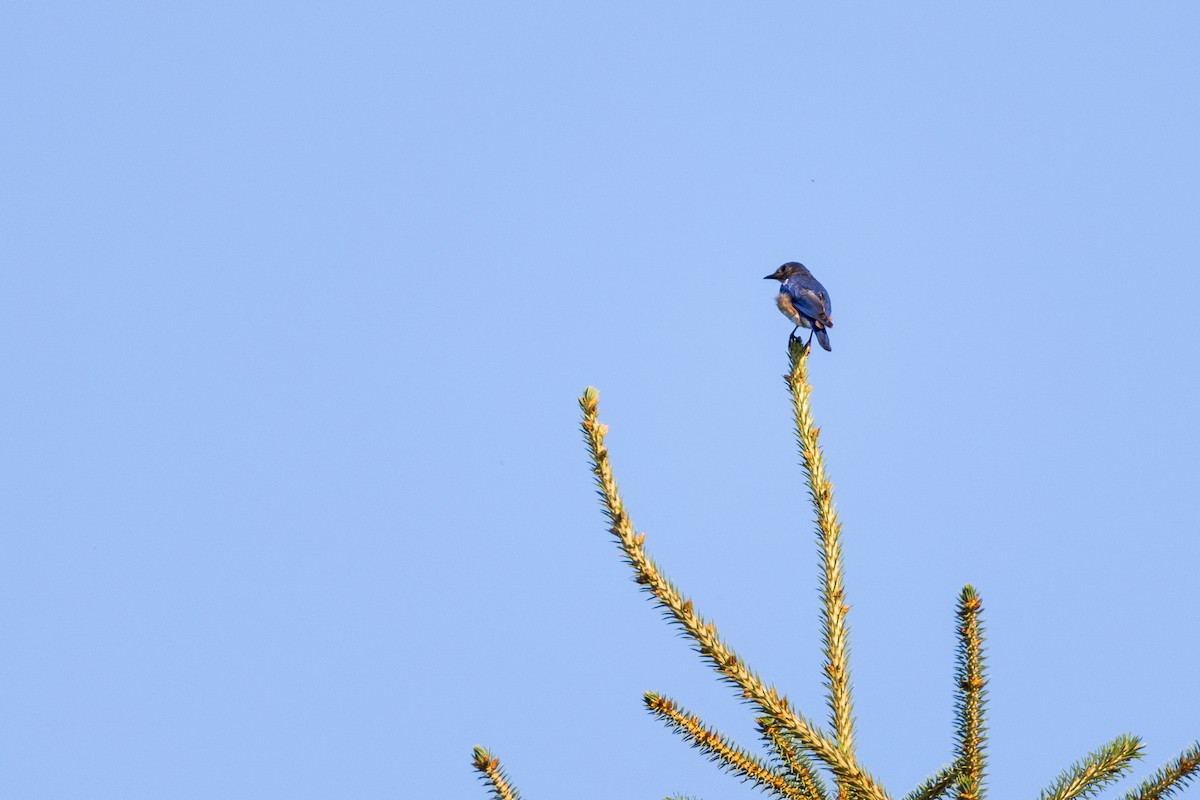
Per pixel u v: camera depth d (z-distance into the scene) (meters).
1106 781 9.92
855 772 10.20
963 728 10.48
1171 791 9.61
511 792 10.10
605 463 10.78
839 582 11.68
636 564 10.63
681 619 10.58
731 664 10.44
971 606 10.67
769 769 10.32
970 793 9.72
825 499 12.11
